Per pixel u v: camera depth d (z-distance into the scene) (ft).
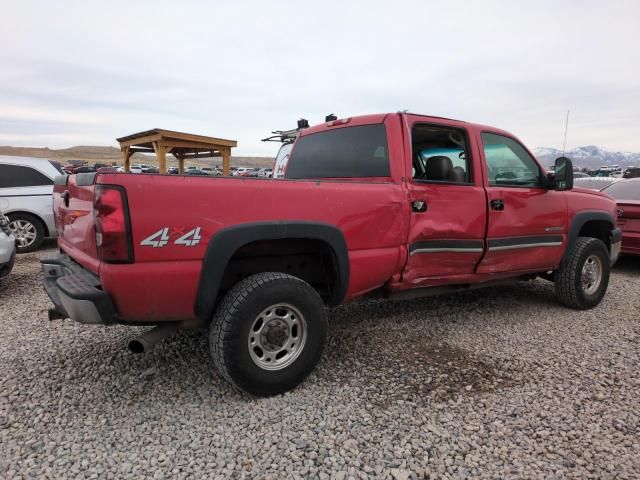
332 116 14.88
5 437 8.03
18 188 26.48
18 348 12.03
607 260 16.42
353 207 10.25
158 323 9.21
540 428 8.42
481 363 11.27
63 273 10.23
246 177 8.99
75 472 7.10
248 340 8.93
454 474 7.16
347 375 10.54
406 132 11.58
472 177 12.80
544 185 14.58
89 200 8.50
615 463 7.43
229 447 7.78
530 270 14.66
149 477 7.01
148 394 9.60
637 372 10.80
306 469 7.24
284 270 10.94
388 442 7.95
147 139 39.55
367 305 16.08
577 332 13.58
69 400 9.33
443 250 12.15
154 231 8.02
